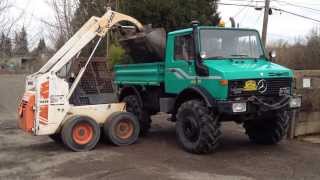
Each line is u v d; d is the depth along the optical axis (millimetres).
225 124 13531
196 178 7762
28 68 43125
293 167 8469
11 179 7836
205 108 9234
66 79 10367
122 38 11914
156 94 11375
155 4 22219
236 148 10141
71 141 9922
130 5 22531
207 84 9344
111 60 17422
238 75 9039
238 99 9070
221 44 9898
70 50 10500
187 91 9852
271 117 9875
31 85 10258
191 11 22438
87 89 10836
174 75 10289
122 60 16484
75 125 9953
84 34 10820
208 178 7758
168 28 22500
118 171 8242
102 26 11023
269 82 9367
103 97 10992
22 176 8008
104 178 7812
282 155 9453
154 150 10023
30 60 39875
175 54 10266
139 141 11125
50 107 9938
